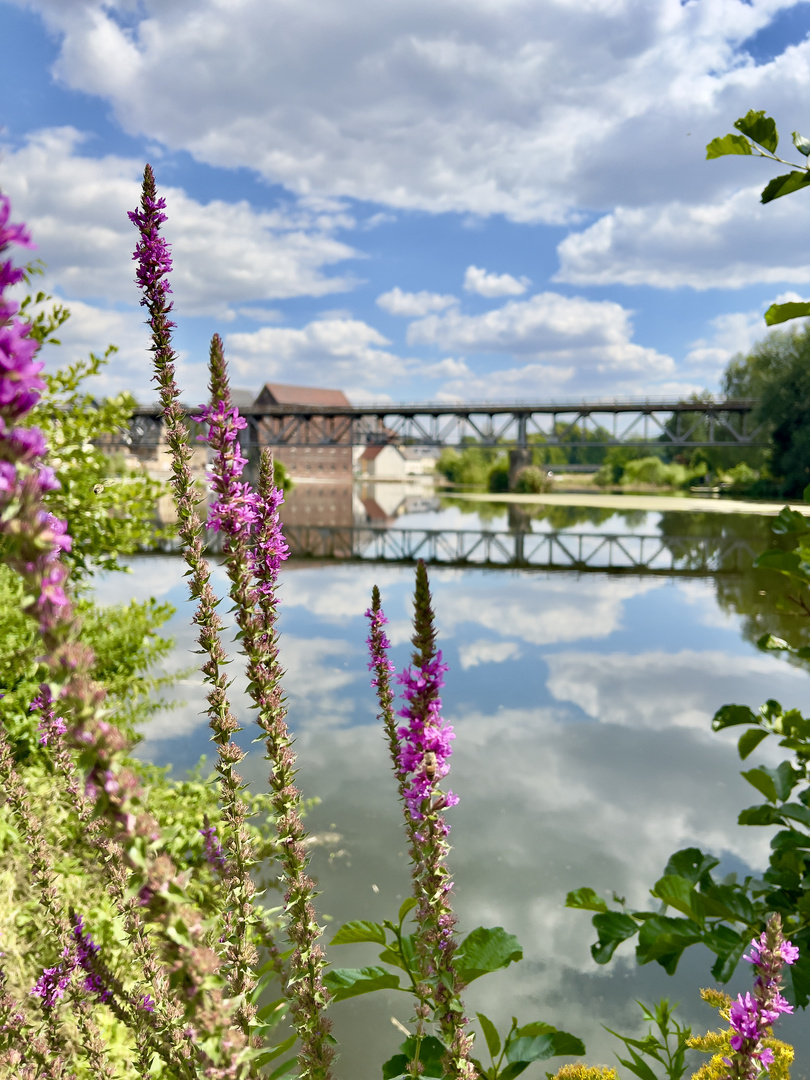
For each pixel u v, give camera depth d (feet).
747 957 5.45
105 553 24.98
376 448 448.65
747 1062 5.15
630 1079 13.10
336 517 178.60
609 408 188.34
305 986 6.77
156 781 22.21
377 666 8.31
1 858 10.83
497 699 36.68
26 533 2.68
